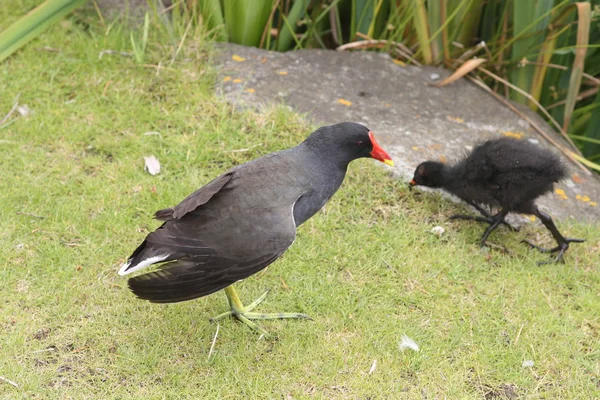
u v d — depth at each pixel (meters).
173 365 1.73
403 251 1.89
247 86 2.12
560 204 2.01
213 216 1.71
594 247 1.93
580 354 1.77
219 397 1.70
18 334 1.74
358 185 1.98
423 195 1.98
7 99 2.06
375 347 1.76
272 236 1.70
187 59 2.14
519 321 1.81
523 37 2.11
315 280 1.85
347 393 1.71
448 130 2.10
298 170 1.75
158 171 1.97
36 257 1.84
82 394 1.69
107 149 2.00
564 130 2.13
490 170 1.89
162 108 2.07
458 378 1.73
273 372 1.73
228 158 2.00
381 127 2.08
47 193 1.92
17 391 1.68
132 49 2.15
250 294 1.82
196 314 1.79
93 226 1.88
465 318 1.81
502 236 1.94
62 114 2.04
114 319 1.77
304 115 2.06
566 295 1.85
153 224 1.90
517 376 1.74
